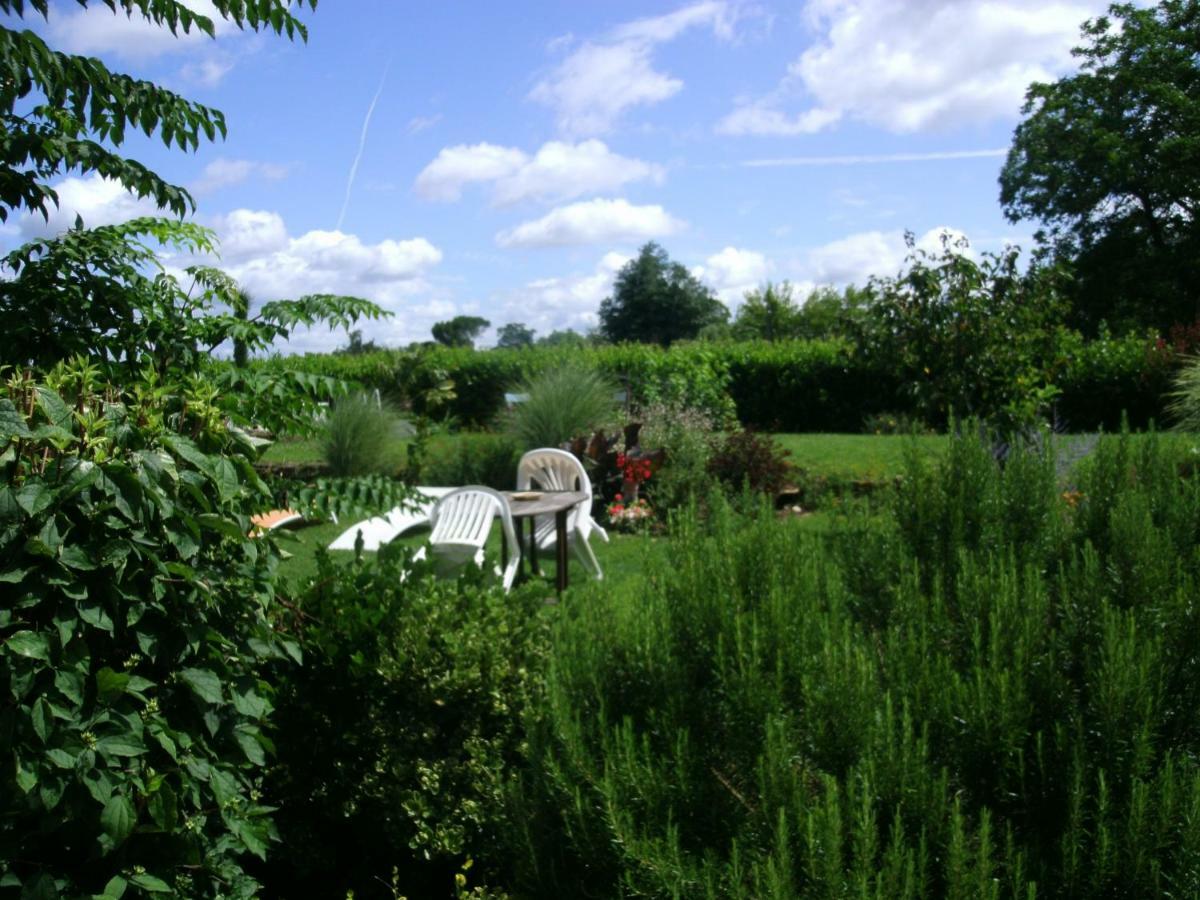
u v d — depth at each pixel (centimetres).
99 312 330
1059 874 155
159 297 355
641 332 6131
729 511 261
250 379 325
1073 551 219
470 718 291
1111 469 261
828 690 176
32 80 312
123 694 203
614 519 925
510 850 215
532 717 213
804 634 193
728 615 205
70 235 341
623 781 176
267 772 271
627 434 1038
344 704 299
